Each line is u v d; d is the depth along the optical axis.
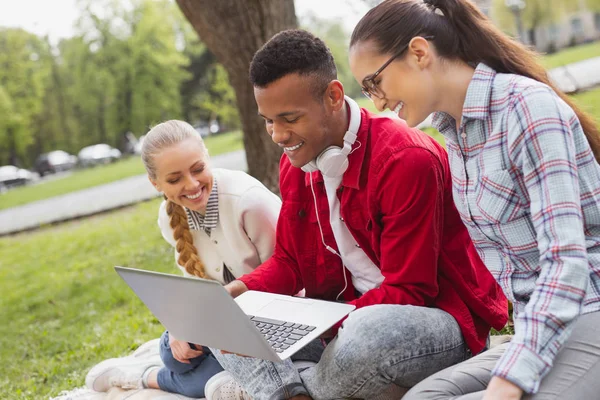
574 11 27.53
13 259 9.27
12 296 6.90
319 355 2.28
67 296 6.36
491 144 1.69
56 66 39.28
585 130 1.74
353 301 2.12
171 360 2.54
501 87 1.69
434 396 1.64
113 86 37.31
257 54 2.05
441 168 2.09
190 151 2.38
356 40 1.82
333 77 2.08
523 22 27.41
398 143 2.07
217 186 2.56
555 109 1.57
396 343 1.85
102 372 2.94
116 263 7.08
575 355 1.51
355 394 1.93
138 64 37.12
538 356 1.42
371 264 2.29
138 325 4.51
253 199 2.53
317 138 2.09
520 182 1.66
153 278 1.93
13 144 38.25
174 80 38.28
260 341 1.74
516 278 1.79
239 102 4.98
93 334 4.69
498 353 1.77
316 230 2.35
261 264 2.50
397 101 1.80
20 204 20.70
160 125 2.45
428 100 1.77
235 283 2.40
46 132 39.66
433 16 1.77
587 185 1.62
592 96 7.83
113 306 5.55
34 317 5.94
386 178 2.06
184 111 40.41
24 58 37.94
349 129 2.10
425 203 2.02
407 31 1.74
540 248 1.52
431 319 1.94
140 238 8.12
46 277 7.42
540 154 1.55
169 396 2.62
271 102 2.03
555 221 1.50
